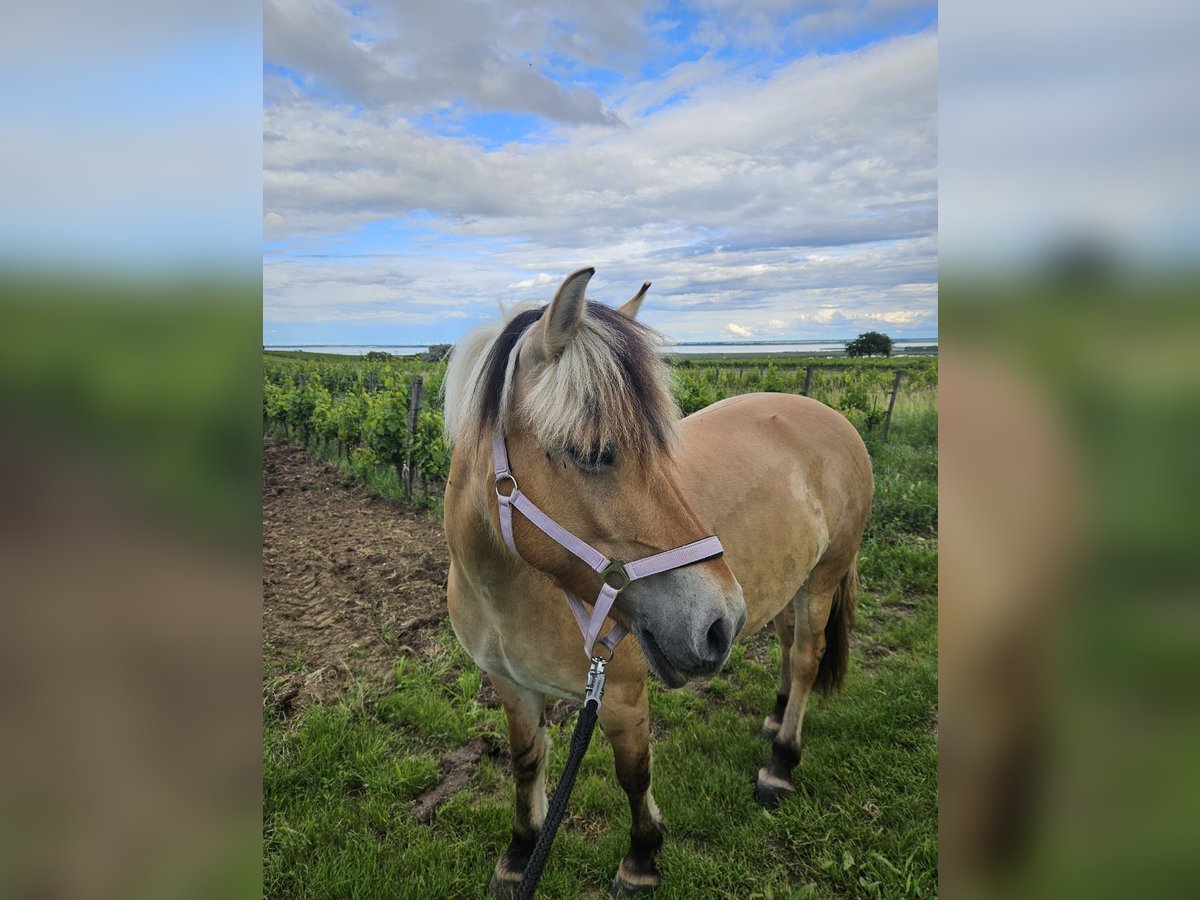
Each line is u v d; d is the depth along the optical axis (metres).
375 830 2.84
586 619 1.93
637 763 2.35
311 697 3.73
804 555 2.90
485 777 3.12
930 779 3.06
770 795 2.99
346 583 5.29
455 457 2.13
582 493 1.75
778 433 3.07
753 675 4.02
